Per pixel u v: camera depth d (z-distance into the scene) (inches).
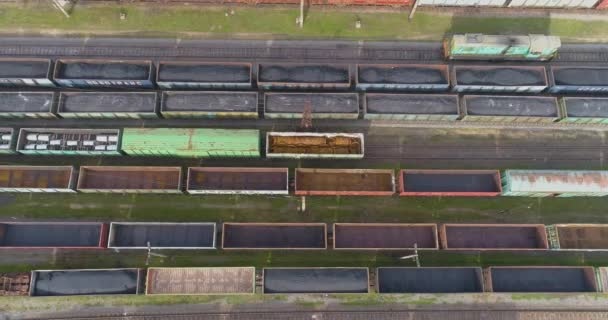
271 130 2144.4
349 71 2130.9
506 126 2164.1
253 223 1935.3
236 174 2007.9
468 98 2112.5
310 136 2038.6
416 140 2146.9
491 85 2132.1
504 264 1990.7
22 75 2095.2
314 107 2086.6
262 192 1961.1
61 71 2112.5
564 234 1969.7
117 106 2058.3
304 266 1971.0
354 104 2092.8
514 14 2324.1
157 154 2033.7
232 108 2068.2
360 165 2102.6
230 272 1871.3
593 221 2049.7
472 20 2345.0
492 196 2065.7
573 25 2336.4
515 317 1939.0
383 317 1936.5
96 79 2096.5
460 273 1905.8
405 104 2102.6
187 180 1951.3
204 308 1927.9
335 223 1942.7
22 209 1999.3
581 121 2123.5
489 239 1958.7
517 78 2145.7
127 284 1862.7
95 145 1999.3
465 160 2128.4
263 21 2320.4
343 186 2004.2
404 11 2347.4
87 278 1857.8
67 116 2063.2
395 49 2295.8
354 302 1948.8
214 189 1958.7
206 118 2132.1
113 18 2297.0
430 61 2284.7
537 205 2063.2
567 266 1914.4
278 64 2155.5
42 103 2054.6
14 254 1946.4
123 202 2022.6
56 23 2279.8
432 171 2005.4
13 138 2000.5
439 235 2003.0
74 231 1924.2
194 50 2262.6
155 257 1958.7
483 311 1943.9
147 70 2129.7
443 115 2082.9
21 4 2308.1
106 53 2244.1
